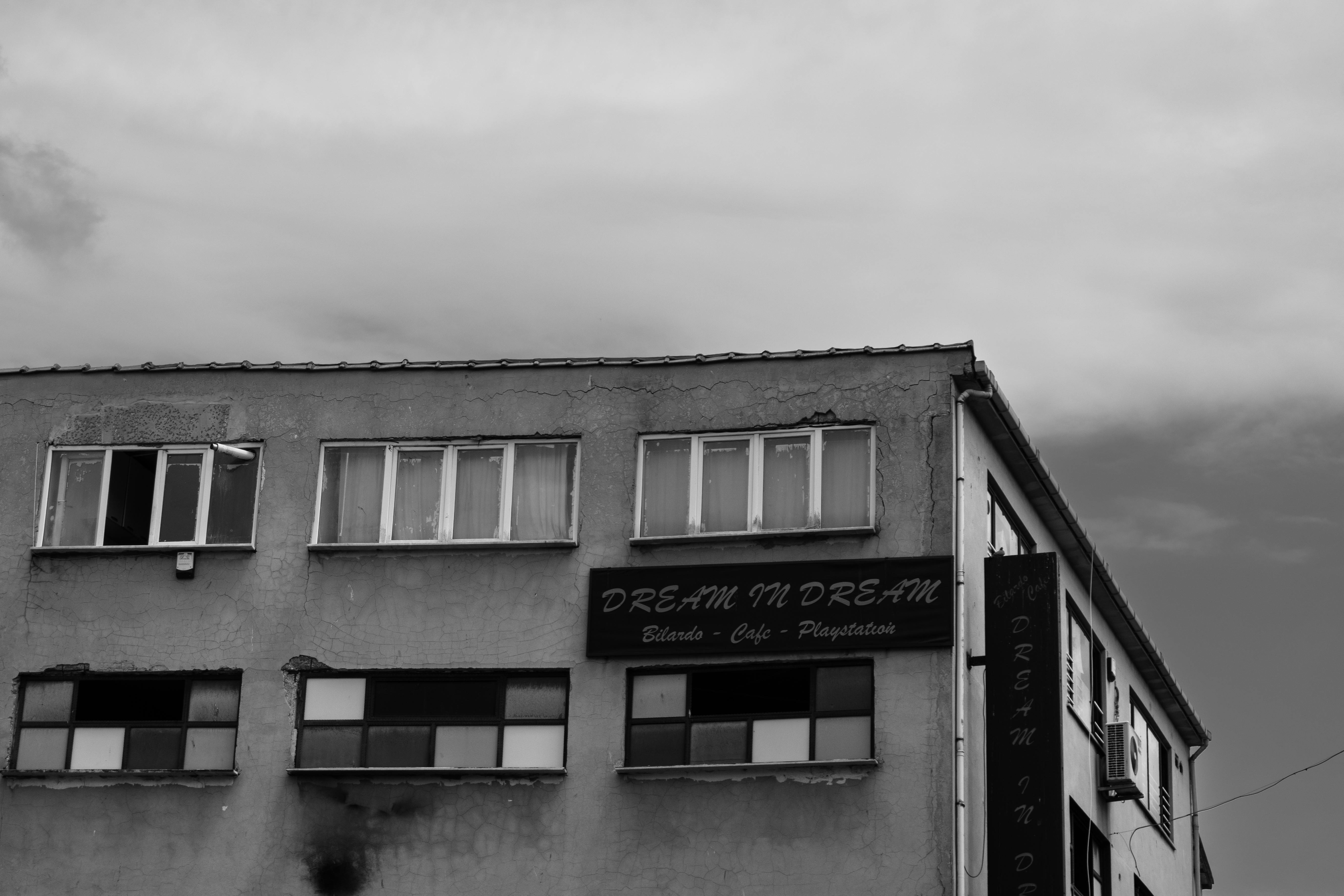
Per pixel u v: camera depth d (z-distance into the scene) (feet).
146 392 94.12
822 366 89.66
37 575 91.66
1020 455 94.22
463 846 85.15
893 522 86.53
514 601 88.53
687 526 88.53
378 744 87.66
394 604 89.30
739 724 85.35
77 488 93.15
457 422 91.81
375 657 88.58
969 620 86.53
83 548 91.61
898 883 81.30
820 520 87.45
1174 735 129.70
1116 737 104.99
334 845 85.92
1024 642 84.64
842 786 82.99
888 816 82.28
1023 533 97.76
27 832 87.56
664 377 90.89
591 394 91.20
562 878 83.97
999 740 83.61
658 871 83.25
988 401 89.10
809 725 84.74
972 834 84.58
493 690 87.81
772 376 89.97
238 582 90.58
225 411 93.40
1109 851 105.60
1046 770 82.48
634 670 86.79
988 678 84.74
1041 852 81.41
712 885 82.64
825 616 85.61
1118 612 110.73
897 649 84.74
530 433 91.04
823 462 88.28
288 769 87.30
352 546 90.17
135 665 89.81
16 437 93.91
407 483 91.40
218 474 92.58
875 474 87.45
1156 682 121.80
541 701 87.25
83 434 93.76
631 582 87.81
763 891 82.17
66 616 90.84
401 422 92.12
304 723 88.22
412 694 88.28
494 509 90.43
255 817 86.84
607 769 85.25
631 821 84.23
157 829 87.15
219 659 89.51
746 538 87.35
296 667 88.94
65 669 90.07
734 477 88.89
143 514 92.58
